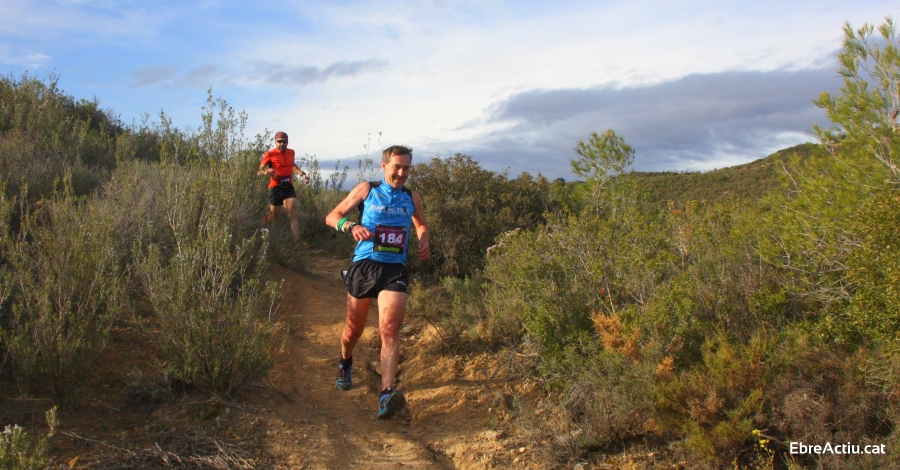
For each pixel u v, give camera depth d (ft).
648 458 11.85
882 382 11.07
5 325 13.84
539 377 15.87
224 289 15.02
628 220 18.58
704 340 13.66
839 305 13.30
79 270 13.80
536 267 16.39
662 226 19.85
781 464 10.98
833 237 14.61
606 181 33.63
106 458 10.66
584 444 12.44
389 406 13.10
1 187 16.67
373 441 13.02
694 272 15.43
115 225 19.07
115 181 24.94
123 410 12.55
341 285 25.43
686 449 11.60
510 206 32.01
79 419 11.91
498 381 16.26
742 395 11.50
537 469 12.05
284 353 17.26
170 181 22.94
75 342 12.26
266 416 12.87
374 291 14.30
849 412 10.80
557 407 14.15
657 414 11.86
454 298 20.38
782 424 10.99
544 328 15.20
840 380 11.31
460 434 13.74
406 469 11.80
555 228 18.74
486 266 22.65
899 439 10.05
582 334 14.82
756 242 16.46
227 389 13.57
